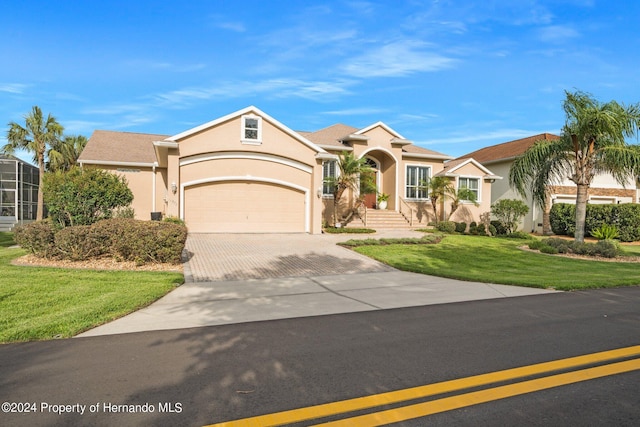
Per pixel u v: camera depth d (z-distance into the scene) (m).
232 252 14.08
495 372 4.37
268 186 19.52
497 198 30.34
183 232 11.61
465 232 24.06
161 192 21.55
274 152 19.31
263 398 3.73
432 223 24.91
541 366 4.54
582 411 3.52
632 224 21.86
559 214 24.92
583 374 4.34
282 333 5.81
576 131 15.59
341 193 21.38
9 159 25.59
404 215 25.05
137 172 21.14
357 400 3.71
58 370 4.36
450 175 25.69
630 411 3.53
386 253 14.75
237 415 3.43
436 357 4.82
